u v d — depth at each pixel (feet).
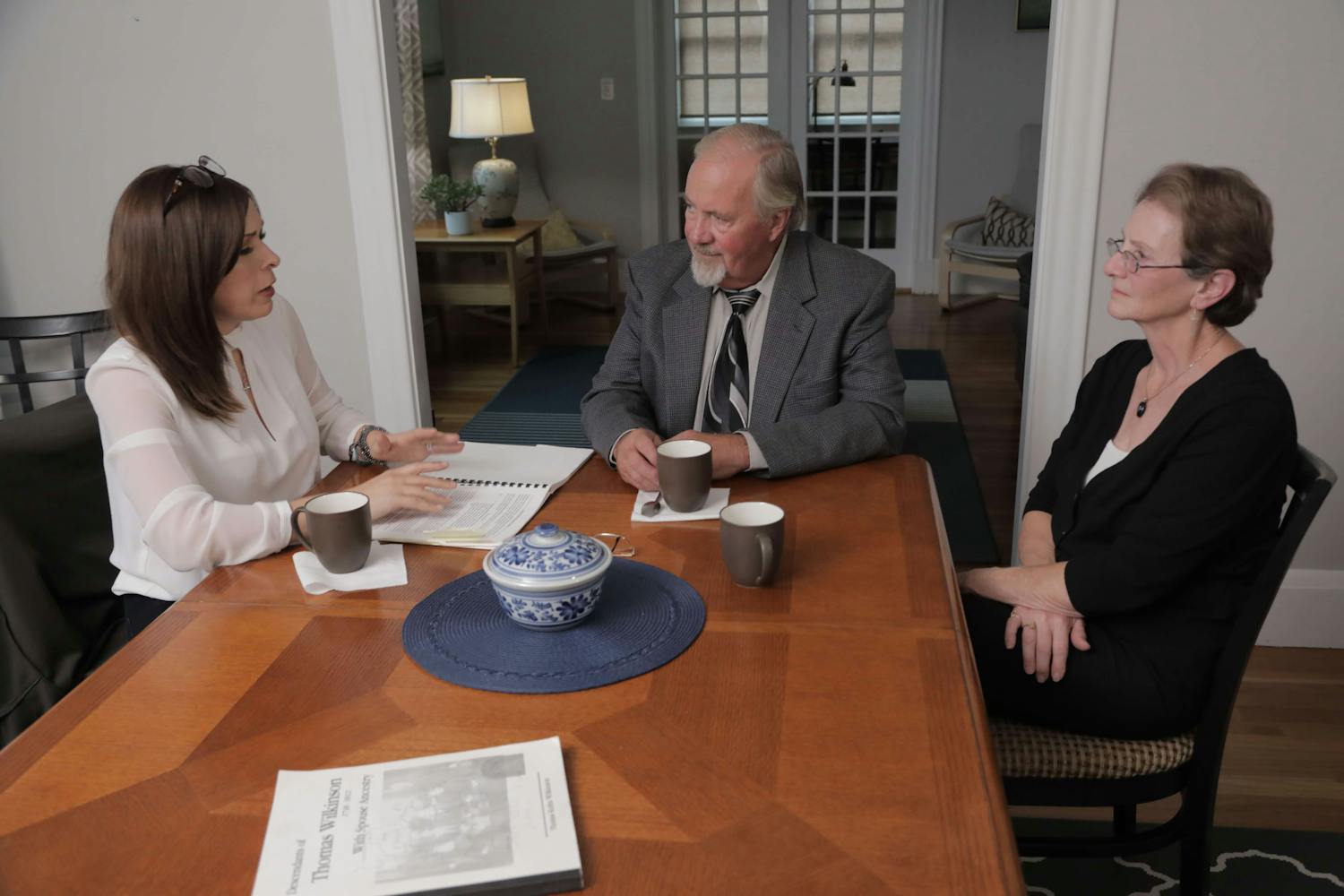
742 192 5.71
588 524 4.92
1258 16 7.23
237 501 5.39
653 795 3.01
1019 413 14.79
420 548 4.70
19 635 5.27
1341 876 6.15
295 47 8.47
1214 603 4.74
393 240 8.80
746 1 21.67
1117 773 4.66
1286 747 7.32
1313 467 4.35
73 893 2.69
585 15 21.58
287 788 3.03
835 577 4.34
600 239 21.62
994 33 20.86
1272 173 7.52
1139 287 4.77
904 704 3.43
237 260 5.15
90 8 8.59
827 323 6.12
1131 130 7.54
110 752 3.27
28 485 5.42
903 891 2.65
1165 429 4.77
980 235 21.03
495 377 16.83
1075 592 4.72
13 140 9.00
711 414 6.37
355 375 9.29
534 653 3.77
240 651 3.84
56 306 9.46
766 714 3.38
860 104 21.94
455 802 2.95
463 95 17.72
